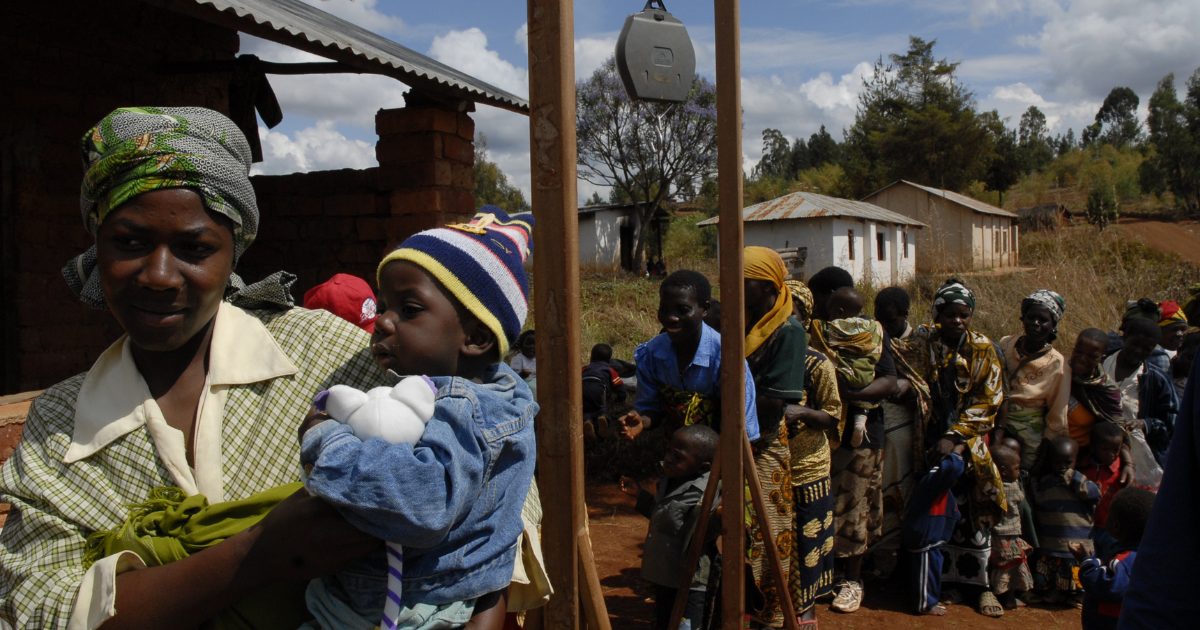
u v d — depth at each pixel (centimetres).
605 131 3947
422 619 133
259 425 150
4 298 521
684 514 370
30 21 526
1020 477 498
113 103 573
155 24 598
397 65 477
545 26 205
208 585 125
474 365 152
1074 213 5375
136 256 137
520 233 162
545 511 216
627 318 1453
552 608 216
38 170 535
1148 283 1101
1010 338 521
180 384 151
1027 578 486
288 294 168
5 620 133
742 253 280
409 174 615
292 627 137
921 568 475
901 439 497
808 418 409
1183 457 176
